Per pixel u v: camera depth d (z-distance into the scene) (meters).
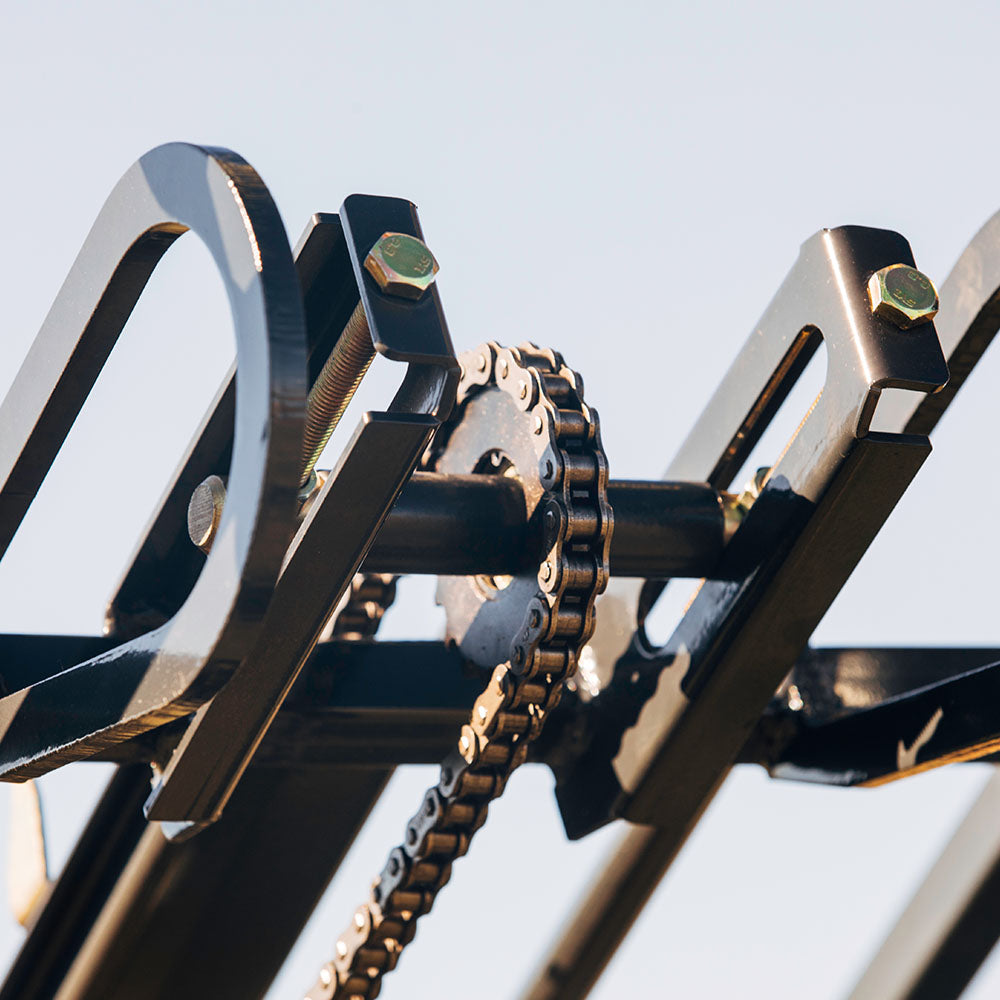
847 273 5.49
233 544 4.03
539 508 5.43
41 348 5.45
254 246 4.11
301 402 3.97
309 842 7.33
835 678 6.97
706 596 6.05
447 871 6.18
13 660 5.78
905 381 5.26
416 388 4.64
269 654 4.89
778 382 6.32
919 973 9.40
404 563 5.46
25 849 7.52
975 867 9.22
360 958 6.46
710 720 6.14
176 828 5.57
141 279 5.13
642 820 6.42
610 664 6.55
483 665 5.83
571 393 5.57
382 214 4.68
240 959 7.56
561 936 8.04
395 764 6.46
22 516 5.74
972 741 5.94
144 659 4.44
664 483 6.03
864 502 5.56
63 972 7.55
